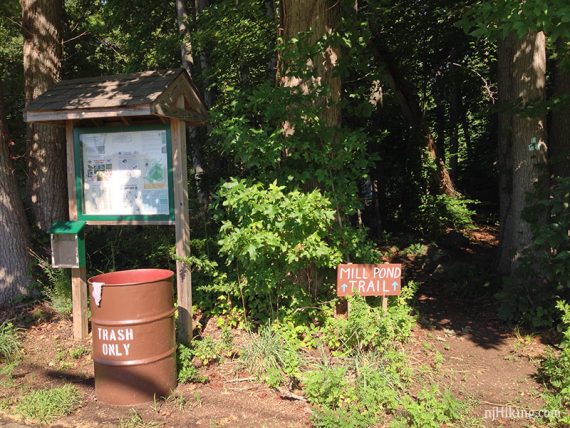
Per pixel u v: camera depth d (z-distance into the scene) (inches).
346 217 207.8
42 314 237.1
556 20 159.2
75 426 147.1
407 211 541.3
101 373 159.3
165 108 191.3
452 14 342.0
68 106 197.8
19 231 251.1
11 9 279.6
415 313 253.6
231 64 437.1
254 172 212.7
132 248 287.1
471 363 193.8
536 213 245.3
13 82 422.0
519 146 267.9
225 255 248.8
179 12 514.6
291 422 147.3
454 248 435.8
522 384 176.6
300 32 201.6
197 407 156.9
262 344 183.2
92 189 214.1
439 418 145.6
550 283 227.6
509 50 303.0
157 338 161.3
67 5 474.6
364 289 193.5
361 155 204.7
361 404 151.4
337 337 189.0
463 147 904.3
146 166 206.5
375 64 383.2
